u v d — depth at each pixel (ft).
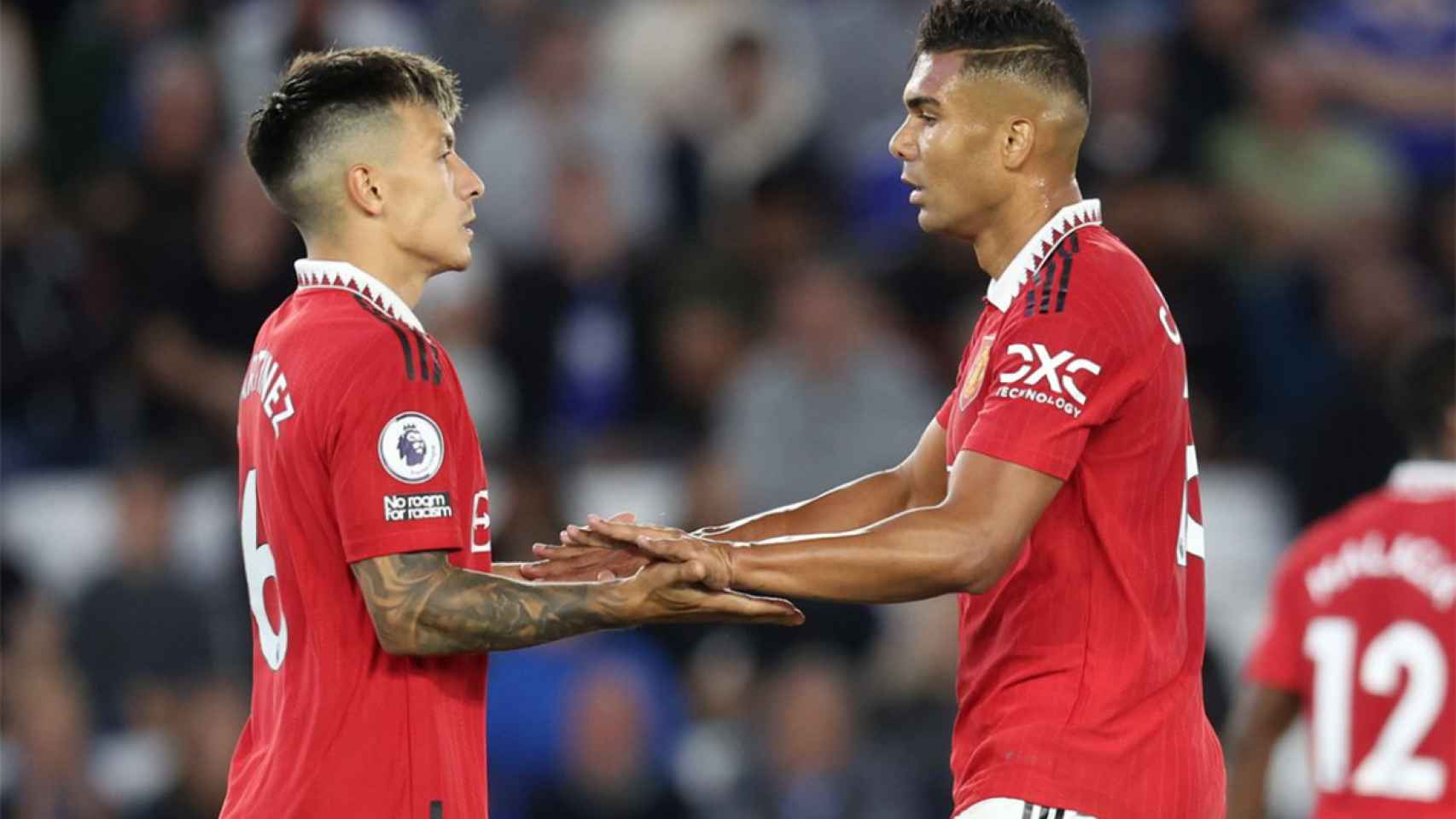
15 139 137.69
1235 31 136.56
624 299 123.13
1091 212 51.85
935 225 52.49
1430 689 66.54
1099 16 144.36
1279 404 123.95
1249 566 114.62
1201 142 133.69
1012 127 51.39
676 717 105.09
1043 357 49.24
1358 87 141.90
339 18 135.33
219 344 120.57
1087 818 49.47
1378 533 67.97
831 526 57.11
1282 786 106.11
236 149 130.82
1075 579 50.24
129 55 136.15
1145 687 50.31
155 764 105.81
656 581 48.14
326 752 48.67
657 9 147.13
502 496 105.81
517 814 101.55
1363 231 131.75
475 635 47.65
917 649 101.09
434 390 48.75
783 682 99.96
